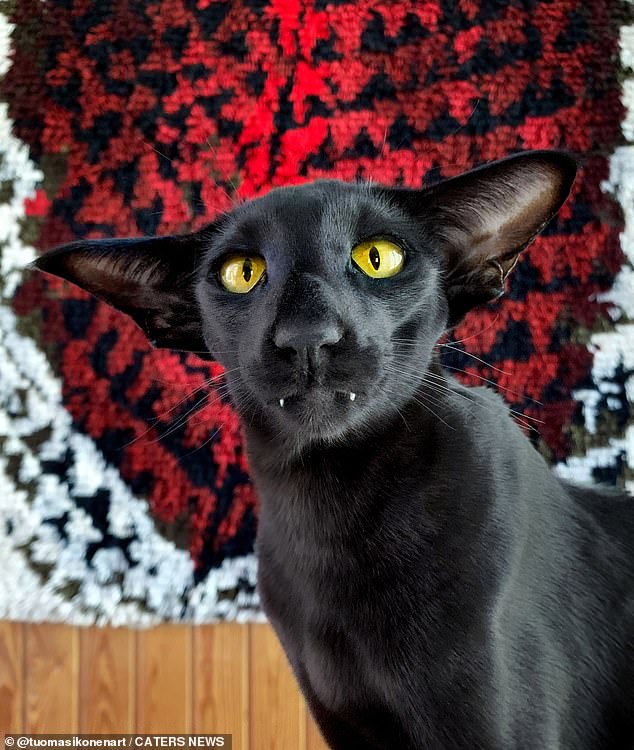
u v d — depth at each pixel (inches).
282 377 10.0
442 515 10.7
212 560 19.8
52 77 21.0
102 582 19.8
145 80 20.9
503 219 11.8
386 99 20.6
